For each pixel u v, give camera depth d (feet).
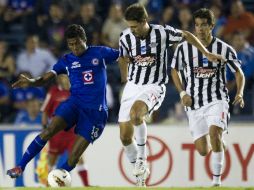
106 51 100.58
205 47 105.91
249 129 133.28
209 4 171.12
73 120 98.78
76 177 132.36
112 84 158.20
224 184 133.18
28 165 133.90
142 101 99.30
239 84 105.29
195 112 106.73
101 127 100.42
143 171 99.04
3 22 176.45
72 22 164.96
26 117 144.87
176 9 165.17
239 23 162.30
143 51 100.12
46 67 161.99
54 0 173.06
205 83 105.81
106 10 174.50
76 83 99.66
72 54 100.42
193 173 132.98
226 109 105.40
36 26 170.40
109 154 133.80
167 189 85.61
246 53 153.07
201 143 107.14
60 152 132.77
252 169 133.08
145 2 172.45
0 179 134.92
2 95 154.51
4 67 159.63
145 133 99.04
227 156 133.18
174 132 133.28
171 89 150.41
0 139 135.54
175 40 100.42
